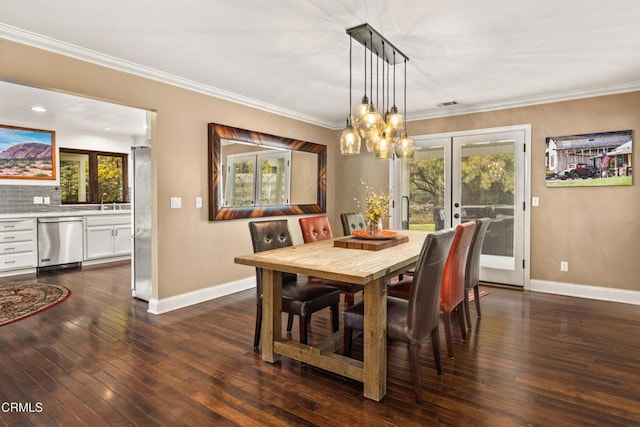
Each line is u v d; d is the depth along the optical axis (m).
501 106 4.41
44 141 5.81
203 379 2.24
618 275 3.85
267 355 2.48
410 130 5.08
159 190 3.49
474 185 4.64
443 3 2.19
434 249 1.97
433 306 2.15
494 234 4.53
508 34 2.60
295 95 4.18
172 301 3.62
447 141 4.80
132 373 2.31
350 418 1.85
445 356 2.55
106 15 2.36
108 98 3.08
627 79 3.59
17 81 2.59
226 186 4.12
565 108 4.06
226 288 4.20
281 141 4.80
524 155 4.30
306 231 3.42
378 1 2.17
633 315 3.38
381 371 2.02
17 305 3.70
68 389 2.12
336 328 3.00
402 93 4.07
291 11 2.30
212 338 2.88
